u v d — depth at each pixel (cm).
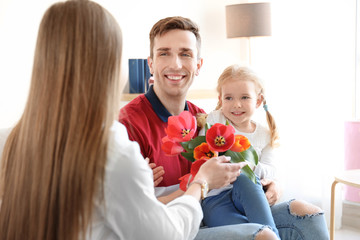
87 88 102
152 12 362
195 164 152
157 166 175
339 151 390
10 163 111
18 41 291
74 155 100
